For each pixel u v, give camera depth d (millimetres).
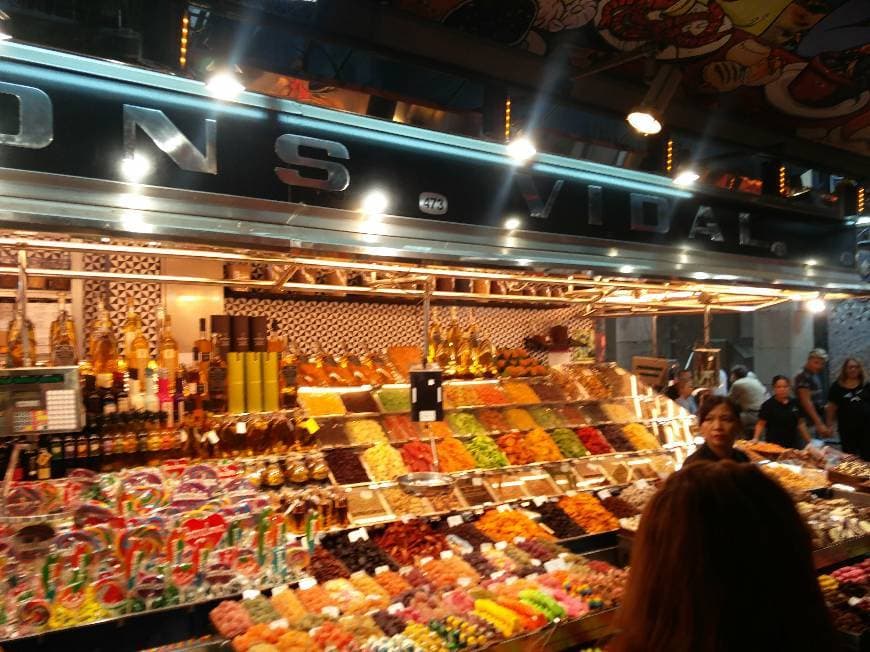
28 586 2754
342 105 3439
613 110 4660
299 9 3260
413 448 4578
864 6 3863
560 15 3750
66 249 3076
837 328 11648
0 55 2480
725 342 13328
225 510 3188
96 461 3619
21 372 3188
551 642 3107
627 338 13023
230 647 2850
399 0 3459
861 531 4746
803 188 5668
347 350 5375
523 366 6051
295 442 4191
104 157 2662
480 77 3969
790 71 4621
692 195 4797
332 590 3285
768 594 1093
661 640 1111
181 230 2662
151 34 2805
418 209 3514
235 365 4184
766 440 7656
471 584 3525
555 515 4453
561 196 4109
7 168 2457
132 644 2887
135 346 4086
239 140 2998
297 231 3014
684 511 1178
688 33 4086
